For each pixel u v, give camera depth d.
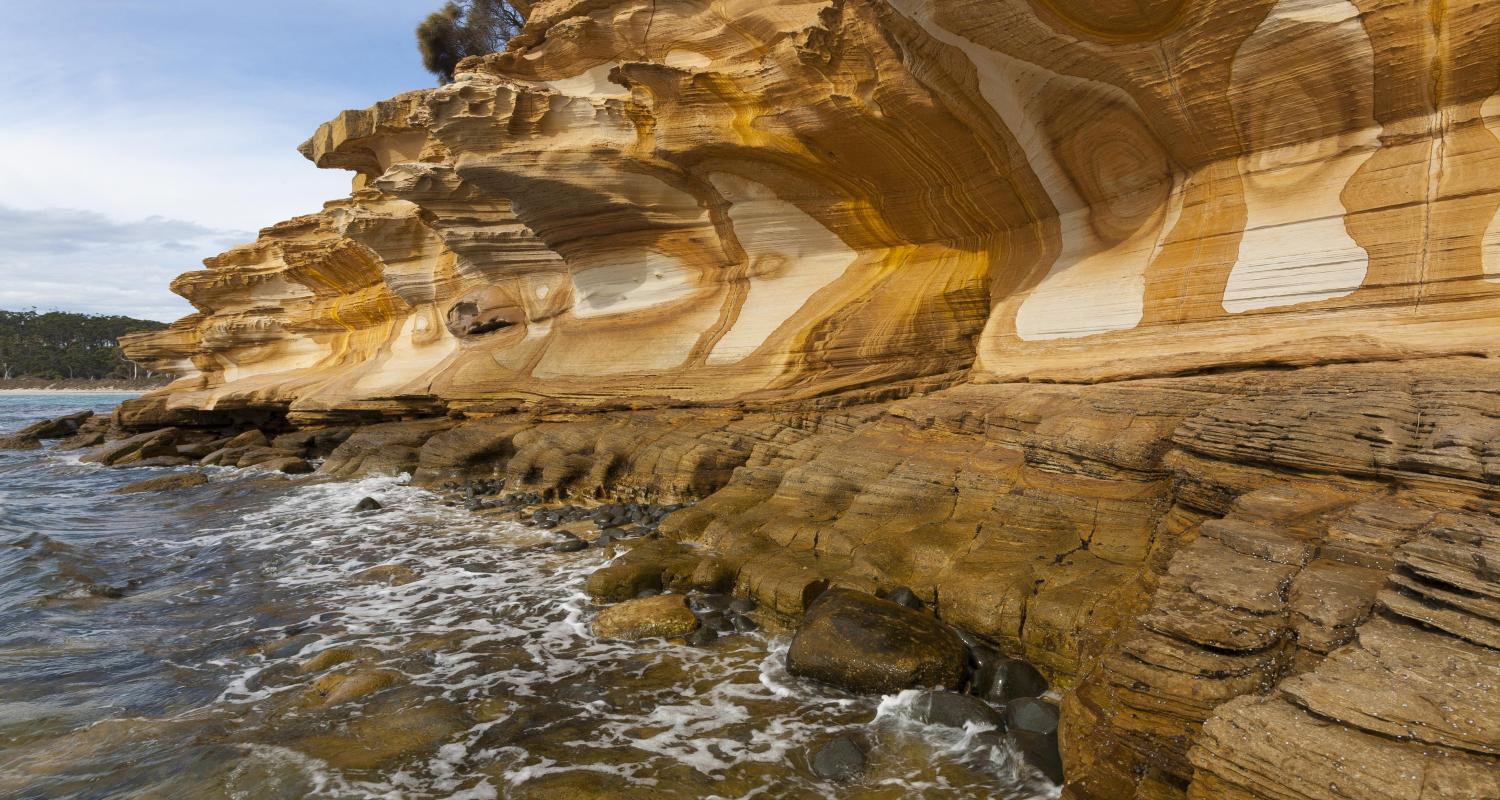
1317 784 2.99
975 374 10.40
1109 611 5.41
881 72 10.02
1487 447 4.33
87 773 4.98
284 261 25.05
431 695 5.99
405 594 8.53
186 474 17.61
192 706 5.96
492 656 6.71
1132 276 8.85
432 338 20.72
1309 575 4.05
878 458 8.99
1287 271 7.29
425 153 19.30
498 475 15.45
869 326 12.05
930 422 9.23
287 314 26.41
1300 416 5.38
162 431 24.11
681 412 13.17
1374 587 3.84
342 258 22.73
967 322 11.63
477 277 19.69
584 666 6.46
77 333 127.50
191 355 28.52
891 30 9.08
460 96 14.14
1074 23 7.67
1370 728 3.07
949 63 9.05
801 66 10.77
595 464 12.88
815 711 5.60
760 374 12.70
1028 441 7.54
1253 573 4.23
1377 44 6.63
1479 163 6.42
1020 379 9.49
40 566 9.95
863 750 5.02
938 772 4.79
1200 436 5.86
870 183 12.00
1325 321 6.87
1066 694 4.85
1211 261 7.97
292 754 5.14
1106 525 6.54
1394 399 5.16
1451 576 3.49
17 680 6.46
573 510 11.88
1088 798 3.95
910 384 11.48
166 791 4.77
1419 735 2.99
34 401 86.38
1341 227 7.05
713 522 9.12
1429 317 6.27
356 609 8.12
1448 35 6.35
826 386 11.78
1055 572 6.22
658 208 14.41
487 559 9.78
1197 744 3.40
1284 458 5.18
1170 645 4.02
